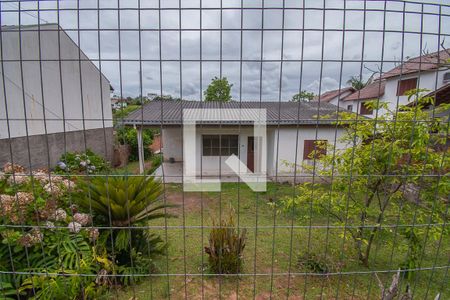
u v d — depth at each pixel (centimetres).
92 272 234
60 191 246
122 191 271
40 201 223
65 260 215
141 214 299
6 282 201
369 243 306
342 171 292
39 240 207
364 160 281
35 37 664
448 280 289
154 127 784
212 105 872
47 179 247
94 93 917
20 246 208
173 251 353
